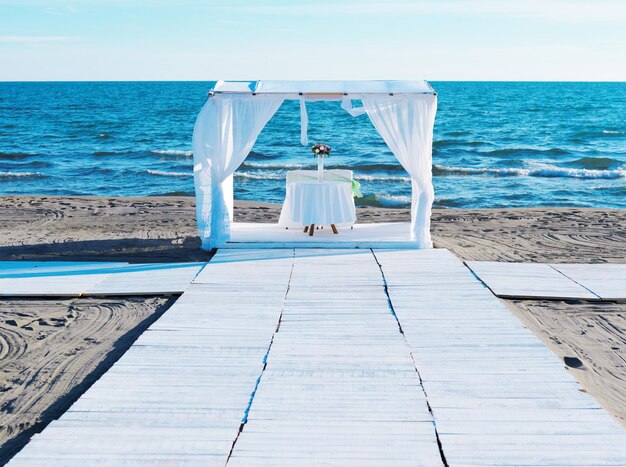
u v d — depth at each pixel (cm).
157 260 875
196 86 13075
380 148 2897
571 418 422
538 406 439
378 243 920
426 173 899
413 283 738
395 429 407
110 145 2997
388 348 542
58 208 1311
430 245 924
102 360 539
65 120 4531
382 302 669
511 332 580
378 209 1379
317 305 659
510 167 2264
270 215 1287
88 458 372
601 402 462
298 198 965
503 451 380
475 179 1978
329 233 987
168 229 1102
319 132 3703
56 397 472
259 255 880
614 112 5366
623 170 2159
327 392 460
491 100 7275
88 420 420
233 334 575
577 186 1830
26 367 527
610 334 605
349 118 4775
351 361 514
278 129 3894
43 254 917
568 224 1162
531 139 3297
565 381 479
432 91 877
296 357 523
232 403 444
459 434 400
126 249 945
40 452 379
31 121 4412
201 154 900
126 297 713
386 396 454
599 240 1025
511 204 1593
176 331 583
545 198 1659
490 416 424
